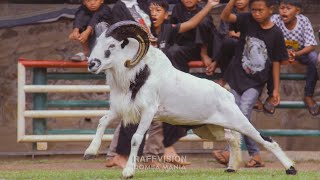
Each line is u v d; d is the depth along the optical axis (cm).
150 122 1267
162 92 1282
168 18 1677
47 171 1452
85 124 2152
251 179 1242
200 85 1306
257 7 1537
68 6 2238
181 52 1639
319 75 1731
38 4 2242
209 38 1666
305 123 2172
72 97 2173
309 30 1712
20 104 1731
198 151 1850
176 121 1310
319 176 1312
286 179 1253
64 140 1753
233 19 1577
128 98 1259
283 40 1573
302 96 2198
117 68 1246
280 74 1741
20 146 2044
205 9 1588
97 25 1608
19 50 2264
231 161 1379
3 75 2252
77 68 1875
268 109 1608
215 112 1323
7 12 2236
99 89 1738
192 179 1237
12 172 1429
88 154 1259
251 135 1336
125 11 1511
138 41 1245
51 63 1722
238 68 1588
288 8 1692
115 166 1531
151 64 1272
